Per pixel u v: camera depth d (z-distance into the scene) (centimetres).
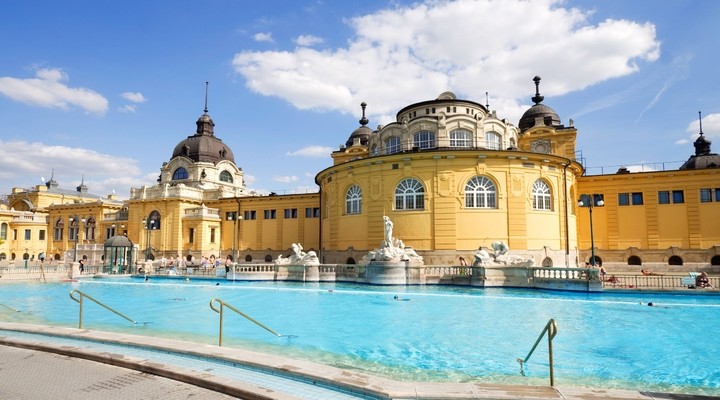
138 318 1822
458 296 2358
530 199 3634
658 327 1603
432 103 4356
